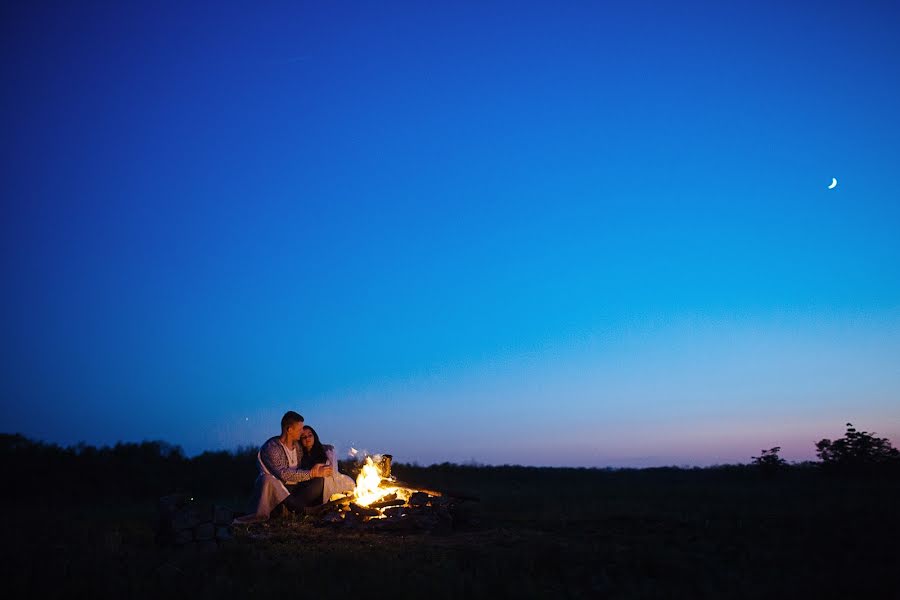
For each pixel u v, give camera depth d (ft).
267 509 40.63
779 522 37.17
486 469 102.68
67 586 24.59
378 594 23.40
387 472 46.03
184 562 28.35
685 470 104.06
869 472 77.30
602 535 34.68
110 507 56.08
